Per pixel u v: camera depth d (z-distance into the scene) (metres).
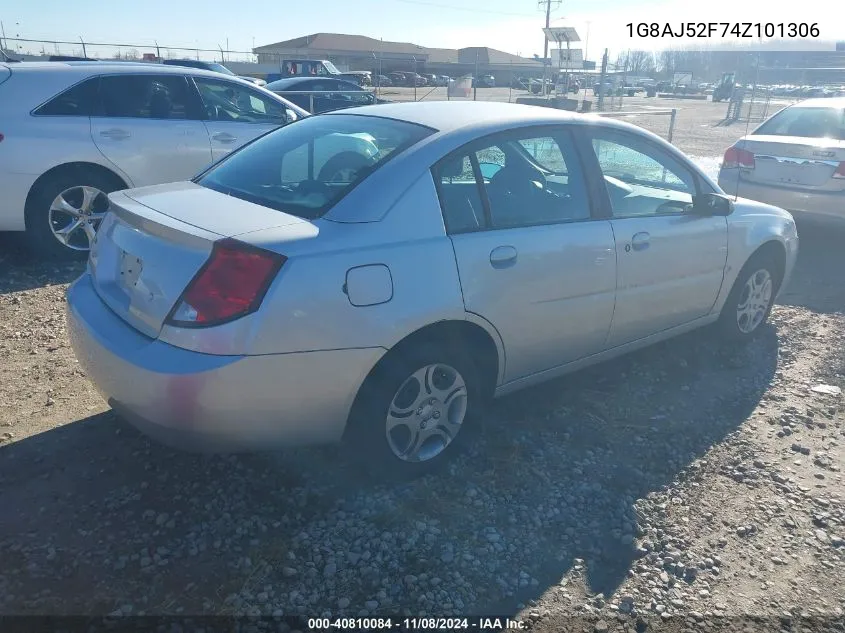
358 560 2.73
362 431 2.97
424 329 2.99
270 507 3.01
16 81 5.94
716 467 3.47
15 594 2.49
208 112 6.93
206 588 2.56
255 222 2.80
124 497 3.04
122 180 6.38
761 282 4.90
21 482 3.11
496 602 2.57
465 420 3.35
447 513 3.03
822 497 3.27
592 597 2.62
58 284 5.71
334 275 2.70
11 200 5.86
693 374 4.49
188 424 2.61
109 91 6.36
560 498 3.17
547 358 3.61
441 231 3.06
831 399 4.21
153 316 2.70
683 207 4.21
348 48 76.31
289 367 2.64
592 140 3.78
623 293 3.82
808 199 7.45
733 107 29.23
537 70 71.19
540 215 3.47
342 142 3.39
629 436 3.72
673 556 2.84
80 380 4.07
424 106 3.74
